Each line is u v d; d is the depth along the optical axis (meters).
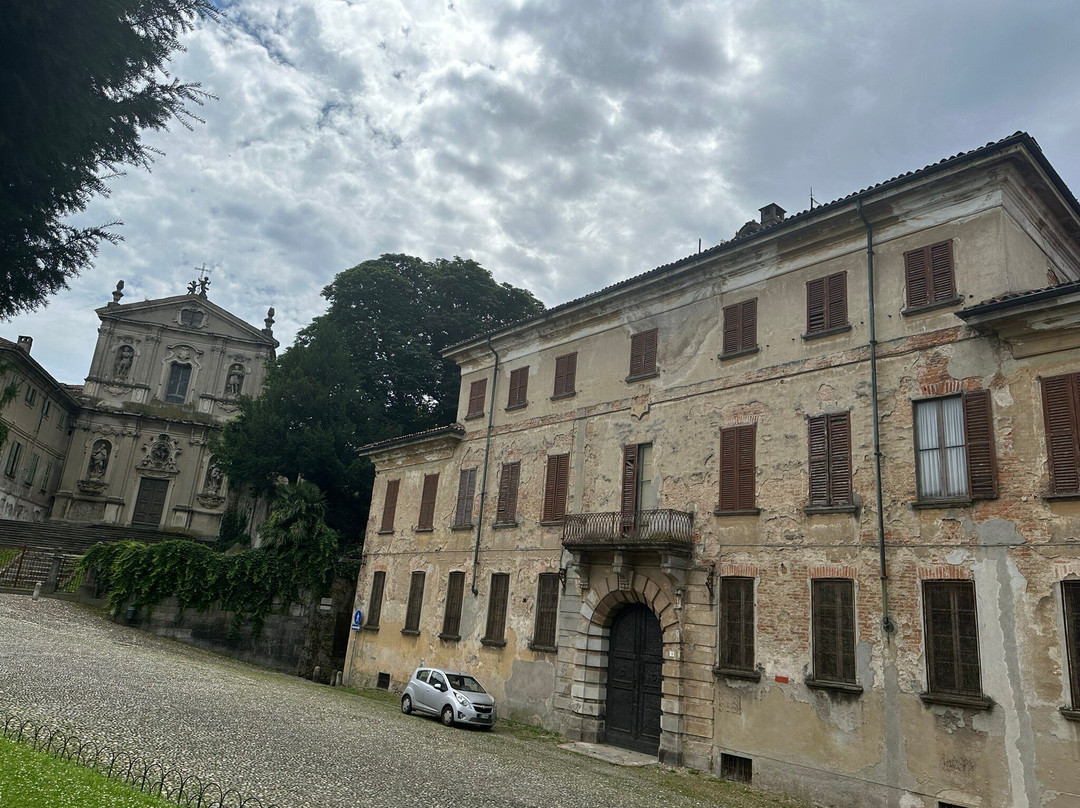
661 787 15.71
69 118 6.86
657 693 19.89
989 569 14.35
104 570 33.94
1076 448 13.79
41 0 6.21
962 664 14.32
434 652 27.05
